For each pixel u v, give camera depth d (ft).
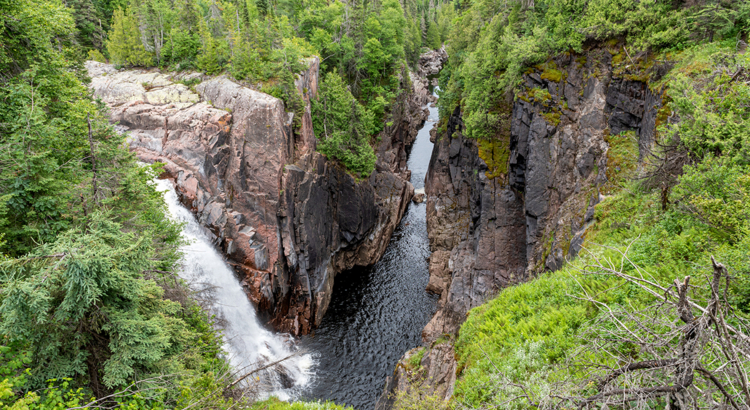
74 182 46.44
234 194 106.11
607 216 63.46
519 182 103.30
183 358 46.24
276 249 107.45
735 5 64.44
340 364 95.35
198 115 105.50
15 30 50.08
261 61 115.85
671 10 75.82
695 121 42.37
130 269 36.47
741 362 15.56
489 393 35.78
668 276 36.32
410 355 68.49
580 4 88.84
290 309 111.34
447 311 102.27
